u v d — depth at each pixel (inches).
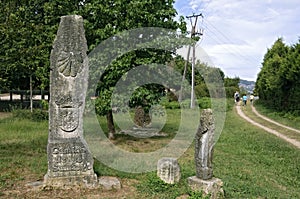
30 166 365.4
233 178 342.3
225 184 313.0
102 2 511.8
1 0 442.0
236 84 2239.2
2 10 433.1
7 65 429.4
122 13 518.3
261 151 511.8
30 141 516.4
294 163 434.6
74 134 302.8
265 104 1569.9
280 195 295.9
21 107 1051.3
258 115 1229.7
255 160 445.1
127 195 280.5
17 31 428.1
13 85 1059.9
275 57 1409.9
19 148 464.1
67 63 301.3
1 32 406.3
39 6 633.6
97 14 510.3
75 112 303.6
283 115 1108.5
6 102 1147.9
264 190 305.4
